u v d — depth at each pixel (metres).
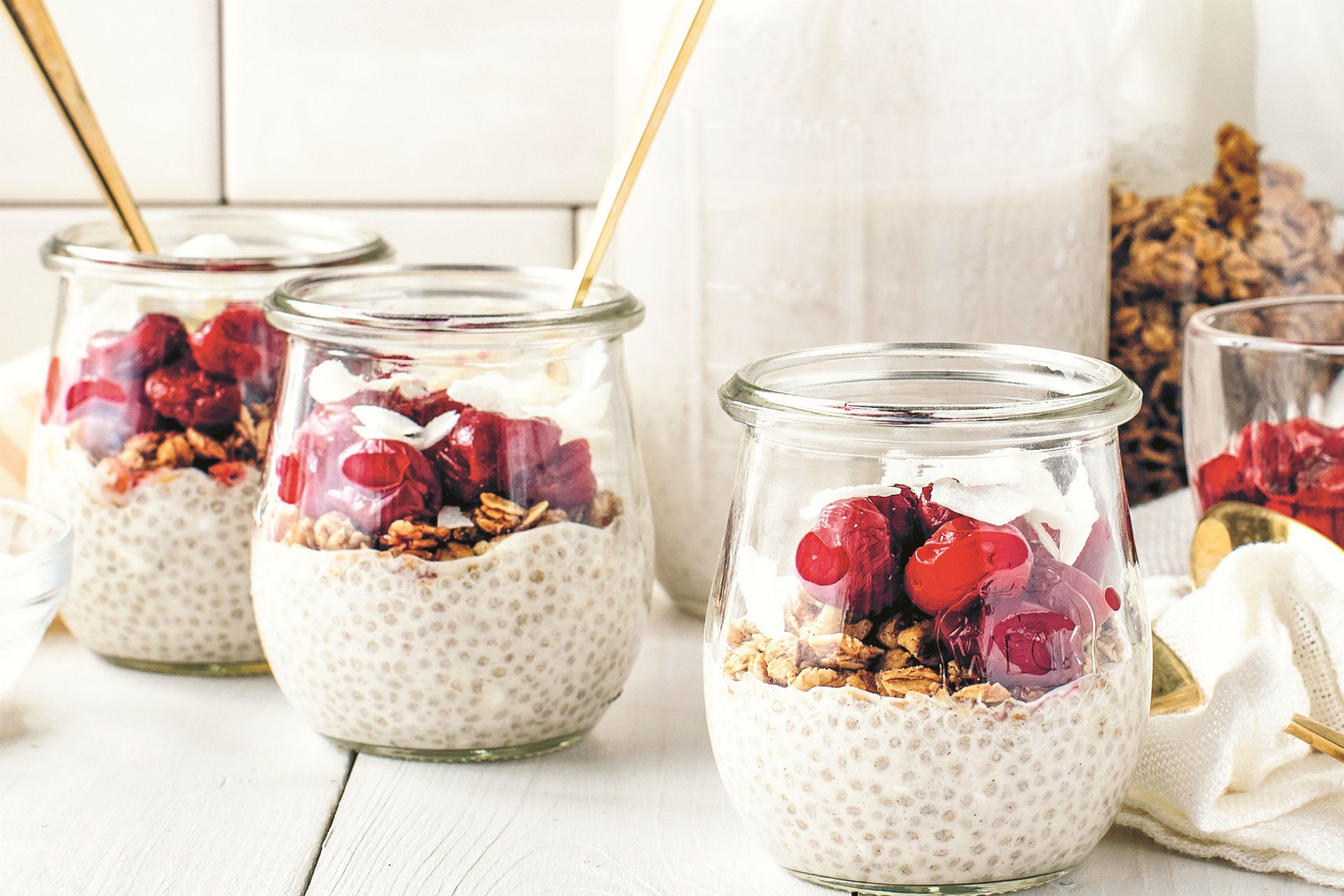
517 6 0.97
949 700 0.46
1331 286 0.89
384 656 0.56
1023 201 0.69
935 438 0.46
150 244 0.71
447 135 0.99
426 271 0.66
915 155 0.67
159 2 0.96
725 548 0.51
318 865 0.52
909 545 0.46
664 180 0.71
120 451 0.65
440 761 0.60
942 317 0.69
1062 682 0.46
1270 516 0.63
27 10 0.63
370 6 0.97
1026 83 0.68
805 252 0.69
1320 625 0.58
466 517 0.56
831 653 0.46
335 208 1.01
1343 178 0.90
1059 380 0.52
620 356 0.62
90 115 0.67
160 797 0.58
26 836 0.54
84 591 0.68
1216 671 0.58
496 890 0.51
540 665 0.57
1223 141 0.90
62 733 0.63
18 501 0.67
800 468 0.48
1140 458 0.91
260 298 0.65
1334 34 0.88
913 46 0.66
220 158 1.00
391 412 0.56
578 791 0.58
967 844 0.47
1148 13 0.90
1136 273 0.90
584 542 0.58
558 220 1.01
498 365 0.57
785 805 0.48
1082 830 0.48
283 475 0.58
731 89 0.68
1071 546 0.47
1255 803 0.51
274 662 0.60
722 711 0.50
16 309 1.01
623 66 0.75
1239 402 0.67
